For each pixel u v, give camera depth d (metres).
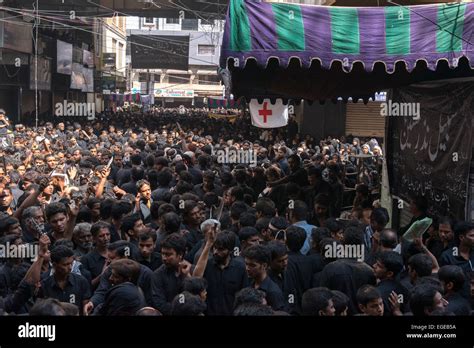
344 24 6.79
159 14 30.00
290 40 6.76
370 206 8.12
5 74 23.09
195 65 62.56
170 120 34.78
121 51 55.47
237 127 29.19
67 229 6.29
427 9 6.71
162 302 5.10
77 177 10.73
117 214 6.69
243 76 8.56
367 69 6.79
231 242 5.28
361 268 5.26
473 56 6.66
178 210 7.37
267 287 5.00
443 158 8.51
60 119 26.53
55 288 5.07
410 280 5.39
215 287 5.30
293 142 22.38
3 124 17.19
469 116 7.62
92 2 27.48
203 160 12.40
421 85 9.51
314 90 9.70
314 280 5.45
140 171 10.06
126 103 58.25
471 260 5.93
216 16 29.16
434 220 8.08
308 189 9.36
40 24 25.66
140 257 5.82
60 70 27.48
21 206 7.11
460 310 4.76
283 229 6.19
